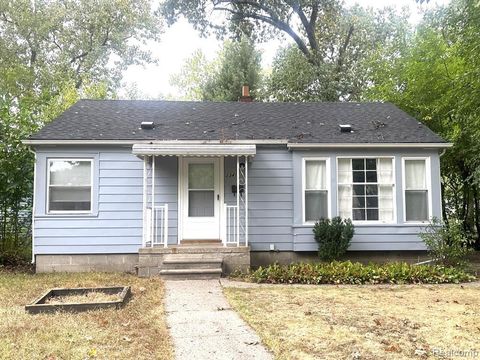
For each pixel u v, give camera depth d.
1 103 10.80
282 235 10.20
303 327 5.12
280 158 10.34
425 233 9.79
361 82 21.44
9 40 24.47
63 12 25.00
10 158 10.08
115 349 4.30
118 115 11.37
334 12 23.05
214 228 10.29
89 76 25.16
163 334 4.82
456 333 4.92
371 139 10.19
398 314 5.77
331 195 10.09
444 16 12.41
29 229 10.80
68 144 9.81
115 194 10.01
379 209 10.21
